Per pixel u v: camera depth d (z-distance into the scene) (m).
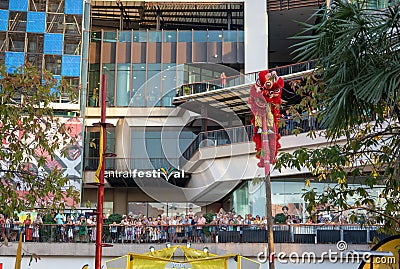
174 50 30.70
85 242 19.36
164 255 11.62
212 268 11.38
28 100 10.41
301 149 9.85
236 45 30.45
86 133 29.22
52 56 29.39
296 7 29.66
